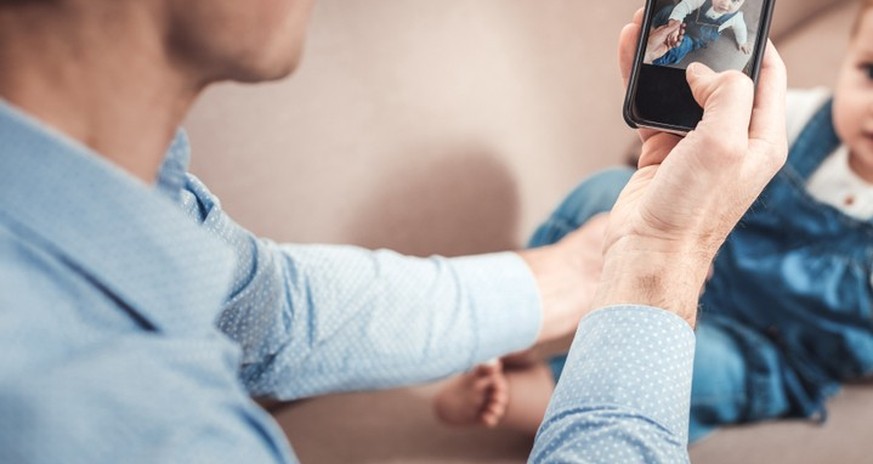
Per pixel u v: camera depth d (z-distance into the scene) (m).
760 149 0.62
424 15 1.37
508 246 1.55
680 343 0.58
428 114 1.39
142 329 0.40
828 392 1.48
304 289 0.80
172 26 0.41
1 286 0.36
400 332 0.84
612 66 1.59
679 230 0.60
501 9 1.44
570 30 1.52
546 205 1.58
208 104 1.18
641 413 0.55
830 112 1.51
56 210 0.38
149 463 0.36
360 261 0.84
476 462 1.35
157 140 0.44
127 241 0.39
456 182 1.45
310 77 1.27
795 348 1.50
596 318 0.59
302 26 0.46
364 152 1.34
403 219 1.41
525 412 1.39
